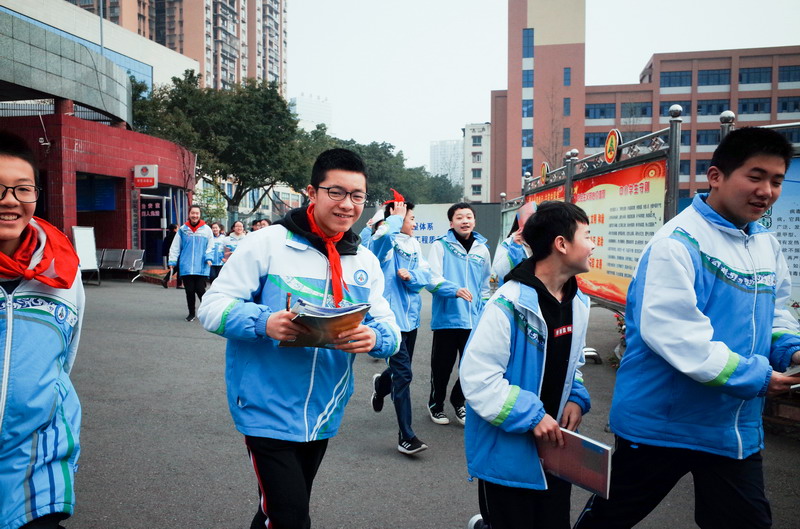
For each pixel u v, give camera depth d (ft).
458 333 16.16
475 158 313.94
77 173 56.70
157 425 15.44
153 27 279.69
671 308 6.94
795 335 7.55
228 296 7.45
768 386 6.58
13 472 5.94
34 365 6.09
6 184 5.90
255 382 7.41
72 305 6.66
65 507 6.22
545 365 7.23
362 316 6.80
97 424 15.44
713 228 7.34
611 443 14.85
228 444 14.20
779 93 196.24
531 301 7.03
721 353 6.66
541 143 202.59
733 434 7.15
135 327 29.86
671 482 7.63
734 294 7.23
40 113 60.03
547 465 6.97
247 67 331.16
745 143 7.07
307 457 7.95
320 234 7.76
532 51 204.03
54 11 151.02
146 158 63.31
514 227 18.72
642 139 19.84
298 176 121.60
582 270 7.27
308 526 7.45
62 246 6.61
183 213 72.84
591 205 24.53
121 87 61.62
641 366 7.50
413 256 16.15
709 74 200.23
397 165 240.12
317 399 7.57
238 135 114.42
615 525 7.86
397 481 12.45
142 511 10.79
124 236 60.44
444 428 16.03
